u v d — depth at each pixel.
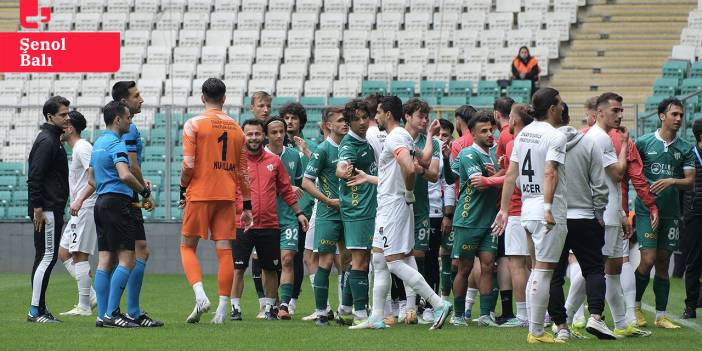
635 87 94.12
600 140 32.75
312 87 96.25
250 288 56.59
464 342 30.64
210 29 106.25
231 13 105.69
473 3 104.94
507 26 102.50
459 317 37.25
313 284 36.72
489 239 36.59
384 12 105.12
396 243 33.53
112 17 106.31
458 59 99.19
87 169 40.22
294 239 39.38
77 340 30.84
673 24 99.12
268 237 38.47
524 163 30.48
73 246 40.97
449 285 41.12
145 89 97.62
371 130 35.91
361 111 34.84
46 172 36.69
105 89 98.44
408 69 97.25
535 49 97.44
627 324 33.22
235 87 96.88
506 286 37.56
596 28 100.31
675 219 36.75
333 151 37.56
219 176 34.62
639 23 99.62
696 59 93.56
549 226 29.61
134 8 108.31
